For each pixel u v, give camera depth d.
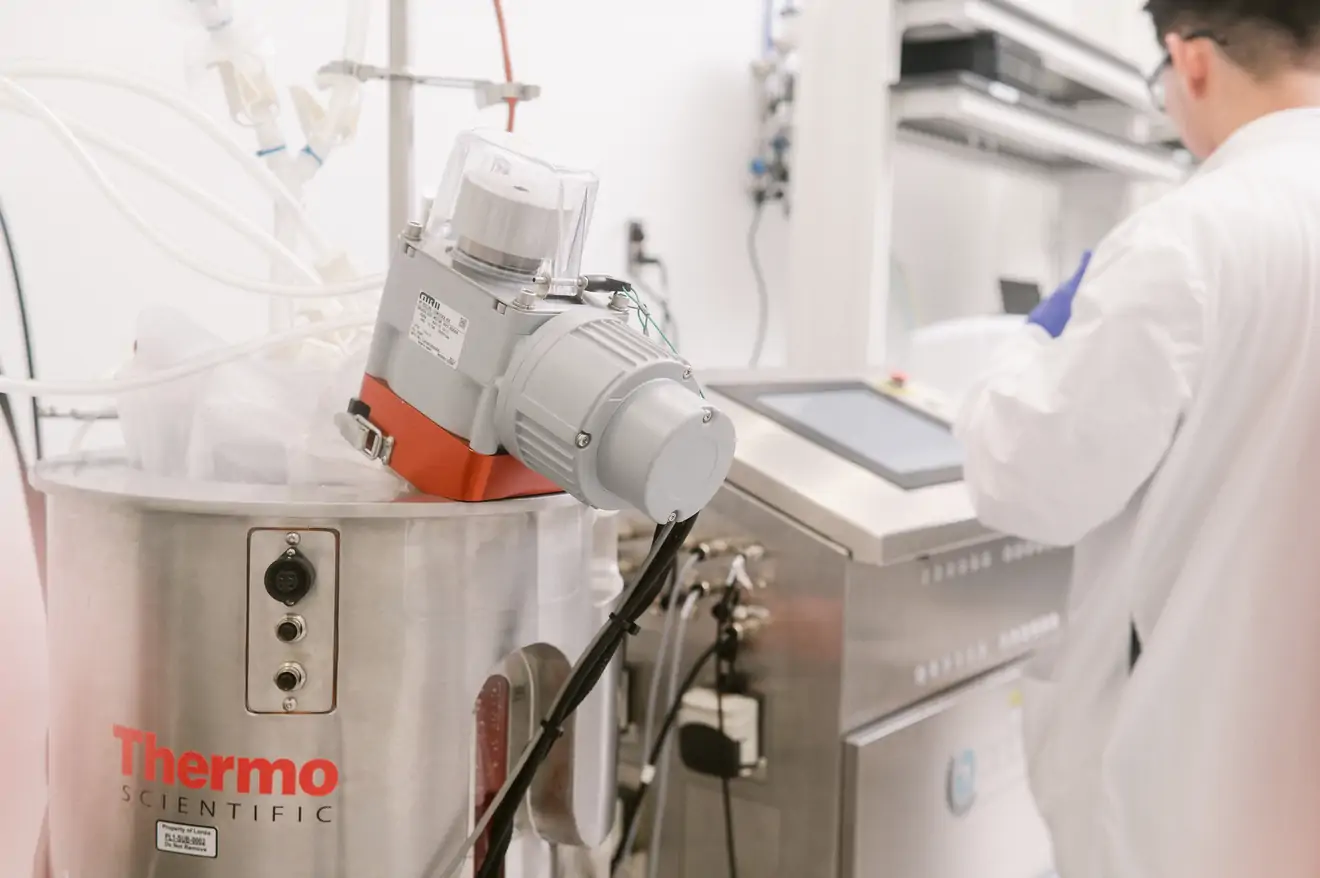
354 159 1.35
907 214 2.53
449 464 0.57
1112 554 0.92
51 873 0.65
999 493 0.87
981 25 1.56
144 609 0.56
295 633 0.54
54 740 0.62
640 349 0.53
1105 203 2.49
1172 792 0.86
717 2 1.94
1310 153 0.89
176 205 1.17
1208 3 0.93
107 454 0.72
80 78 0.72
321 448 0.63
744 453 1.01
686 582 1.03
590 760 0.68
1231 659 0.86
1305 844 0.86
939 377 1.73
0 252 1.03
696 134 1.92
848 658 0.93
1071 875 0.92
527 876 0.67
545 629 0.62
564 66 1.65
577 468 0.51
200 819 0.56
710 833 1.04
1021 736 1.12
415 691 0.56
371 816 0.56
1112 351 0.80
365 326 0.71
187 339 0.67
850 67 1.60
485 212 0.56
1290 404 0.85
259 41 0.76
